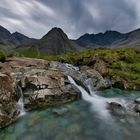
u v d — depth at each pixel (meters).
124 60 53.06
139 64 49.81
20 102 19.89
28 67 28.36
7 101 17.36
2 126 15.37
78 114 19.16
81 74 33.28
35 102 20.12
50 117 17.97
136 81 35.97
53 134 14.64
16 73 24.38
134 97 28.06
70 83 25.69
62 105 21.69
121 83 34.19
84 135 14.70
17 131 14.93
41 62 36.94
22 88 21.38
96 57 47.62
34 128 15.51
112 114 19.48
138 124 17.19
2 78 18.33
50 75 24.47
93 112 19.97
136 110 20.25
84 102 23.45
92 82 31.72
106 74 37.12
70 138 14.15
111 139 14.25
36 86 21.31
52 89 22.23
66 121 17.20
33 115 18.27
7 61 34.19
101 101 24.23
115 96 28.25
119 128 16.23
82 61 49.75
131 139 14.36
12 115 16.86
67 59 55.34
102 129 15.94
